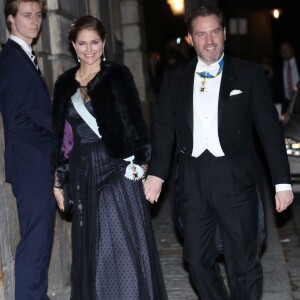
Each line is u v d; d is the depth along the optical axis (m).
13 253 5.41
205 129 4.75
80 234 5.07
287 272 6.89
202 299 4.98
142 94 14.98
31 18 5.16
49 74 6.35
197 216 4.83
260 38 30.42
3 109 5.14
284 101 14.85
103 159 4.99
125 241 5.02
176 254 7.61
